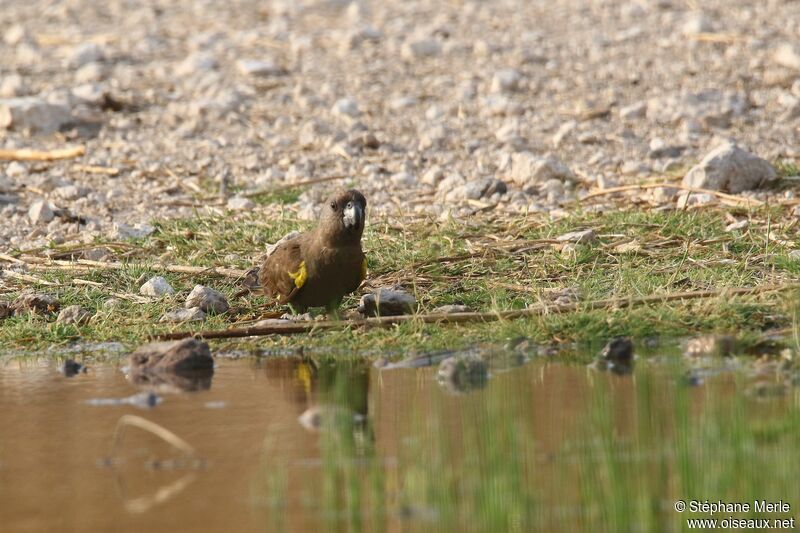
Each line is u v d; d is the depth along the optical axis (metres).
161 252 15.98
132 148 22.06
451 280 14.26
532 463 8.49
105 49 30.22
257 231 16.44
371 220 16.92
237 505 8.05
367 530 7.58
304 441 9.32
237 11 35.34
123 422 9.49
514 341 12.20
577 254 14.54
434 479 8.20
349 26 31.83
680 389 8.57
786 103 22.95
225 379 11.34
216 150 21.86
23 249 16.31
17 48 31.08
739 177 17.56
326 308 13.30
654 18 30.56
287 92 25.77
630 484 7.81
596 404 9.48
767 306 12.52
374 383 10.97
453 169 20.16
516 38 29.50
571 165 20.05
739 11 30.66
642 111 22.95
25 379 11.57
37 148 22.20
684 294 12.80
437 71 26.95
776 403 9.61
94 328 13.28
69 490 8.41
